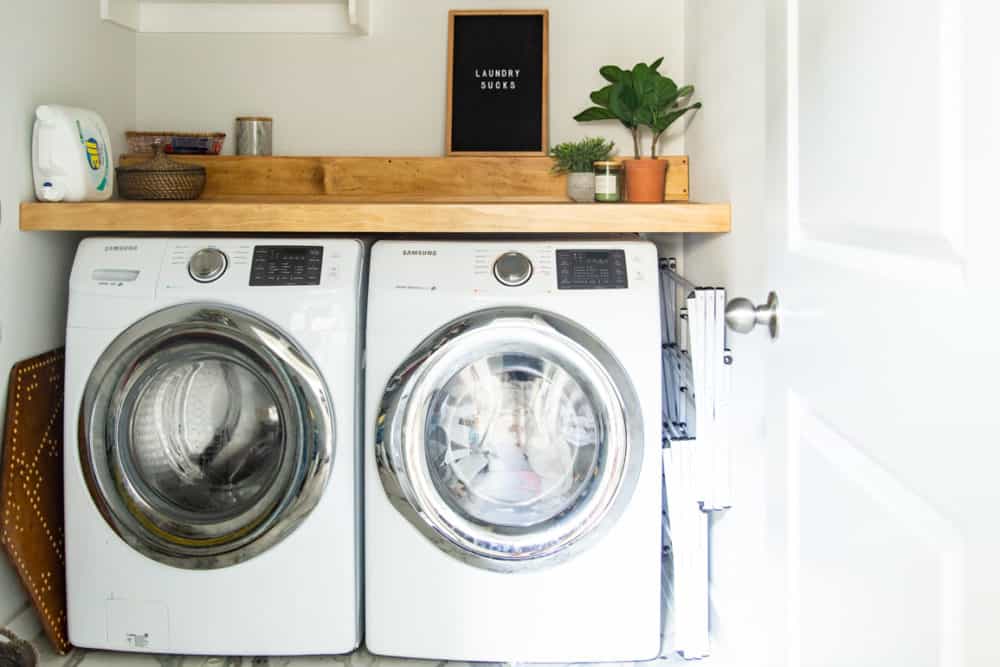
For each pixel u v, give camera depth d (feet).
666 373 9.51
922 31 3.04
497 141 9.78
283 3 9.84
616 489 7.41
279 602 7.52
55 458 7.98
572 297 7.44
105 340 7.47
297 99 9.98
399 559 7.50
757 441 6.54
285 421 7.39
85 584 7.60
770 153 4.77
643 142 9.84
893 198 3.26
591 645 7.54
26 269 7.79
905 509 3.18
